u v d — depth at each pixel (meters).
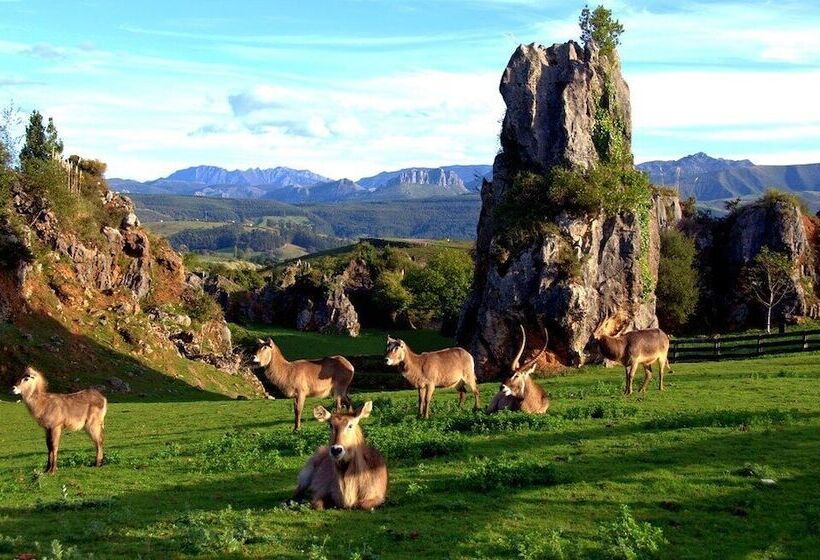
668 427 18.11
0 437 26.67
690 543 10.01
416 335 102.31
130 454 19.34
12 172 58.03
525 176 49.94
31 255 51.06
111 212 66.00
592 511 11.52
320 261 135.88
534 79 51.94
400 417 22.38
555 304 44.91
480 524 10.88
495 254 47.66
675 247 71.56
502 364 46.72
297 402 21.77
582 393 26.97
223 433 23.08
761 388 25.31
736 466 13.92
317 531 10.54
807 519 10.91
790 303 69.19
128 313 58.16
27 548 10.01
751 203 77.56
